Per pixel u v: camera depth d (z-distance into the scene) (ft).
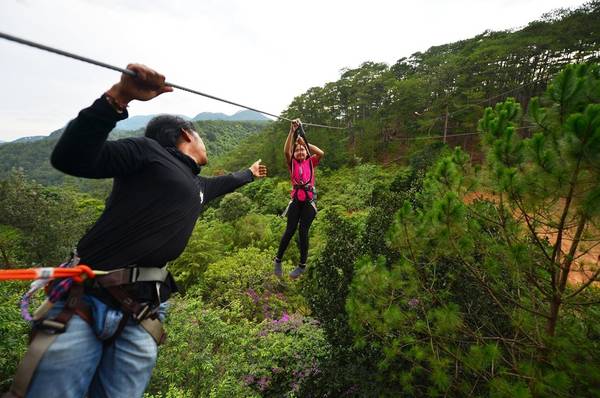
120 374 4.09
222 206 91.76
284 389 22.35
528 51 128.16
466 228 12.66
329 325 19.89
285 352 25.30
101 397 4.14
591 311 12.60
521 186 10.46
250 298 43.62
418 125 152.05
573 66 9.87
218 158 322.14
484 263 13.20
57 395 3.57
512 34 147.95
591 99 9.54
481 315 15.28
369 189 98.37
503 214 12.43
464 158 14.12
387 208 21.67
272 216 89.71
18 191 67.41
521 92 130.00
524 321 12.76
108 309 3.87
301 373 22.30
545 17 144.77
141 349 4.16
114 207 4.19
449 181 14.07
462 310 15.55
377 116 170.50
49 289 3.78
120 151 3.93
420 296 14.57
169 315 26.78
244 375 24.25
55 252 65.67
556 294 11.62
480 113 125.90
